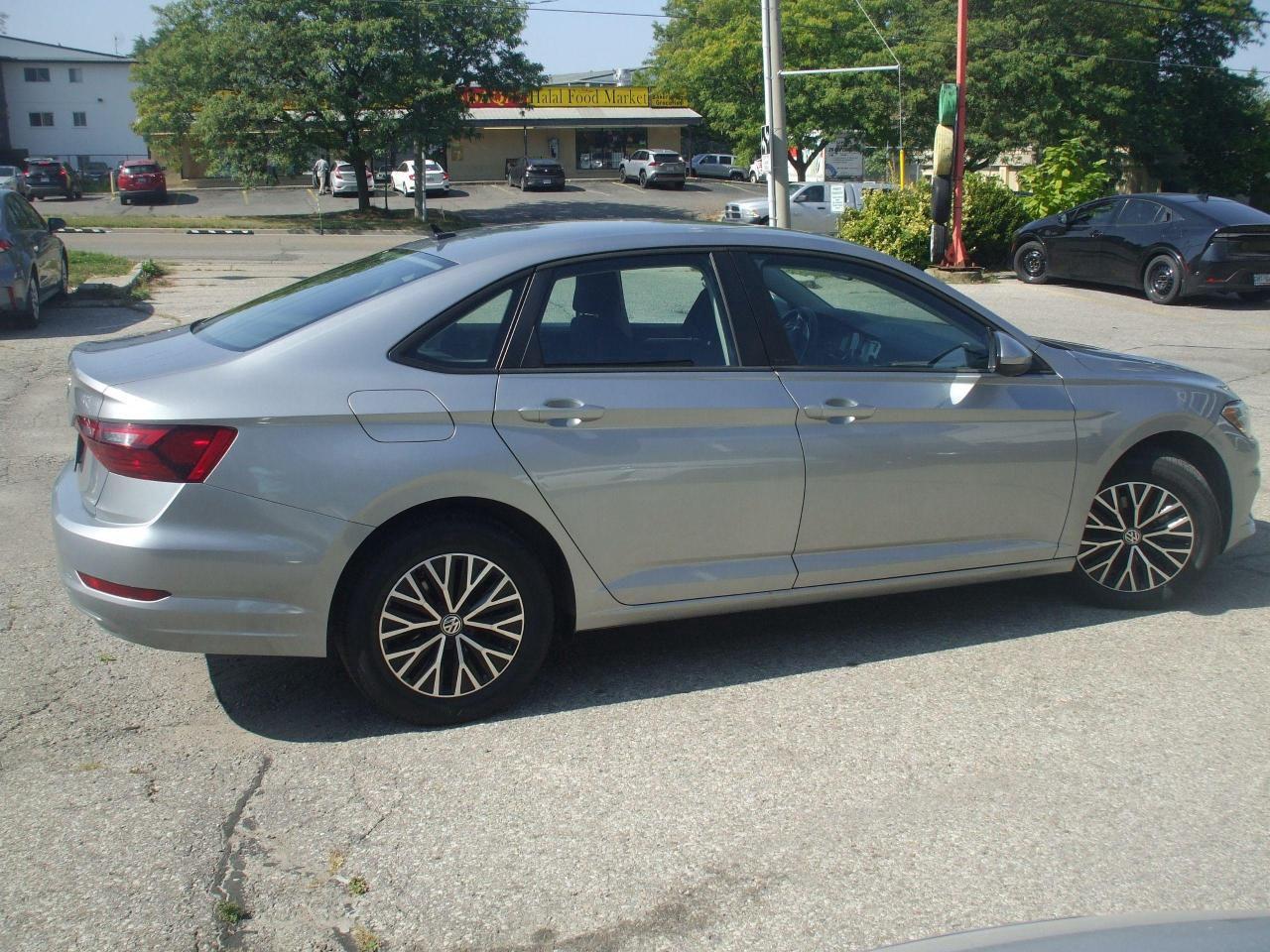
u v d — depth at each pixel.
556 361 4.00
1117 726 4.03
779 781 3.65
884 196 22.06
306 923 2.94
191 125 37.56
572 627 4.17
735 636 4.86
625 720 4.08
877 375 4.43
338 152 38.81
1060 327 14.67
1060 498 4.79
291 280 18.73
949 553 4.63
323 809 3.48
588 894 3.07
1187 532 5.01
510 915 2.97
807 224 32.22
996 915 2.98
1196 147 43.19
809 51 40.22
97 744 3.88
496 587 3.97
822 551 4.41
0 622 4.91
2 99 63.41
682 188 56.31
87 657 4.59
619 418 4.01
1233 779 3.67
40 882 3.08
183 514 3.61
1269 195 44.09
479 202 48.97
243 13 35.31
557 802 3.53
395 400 3.77
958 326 4.66
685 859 3.23
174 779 3.64
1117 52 35.84
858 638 4.83
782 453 4.23
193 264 22.28
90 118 64.81
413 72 36.00
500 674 4.04
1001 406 4.59
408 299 3.92
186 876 3.12
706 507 4.17
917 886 3.11
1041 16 35.12
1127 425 4.84
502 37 37.16
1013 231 22.14
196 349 4.02
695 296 4.27
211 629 3.68
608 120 61.09
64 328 12.87
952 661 4.58
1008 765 3.76
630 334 4.16
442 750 3.86
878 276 4.56
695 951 2.84
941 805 3.52
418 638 3.92
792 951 2.84
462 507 3.91
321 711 4.14
